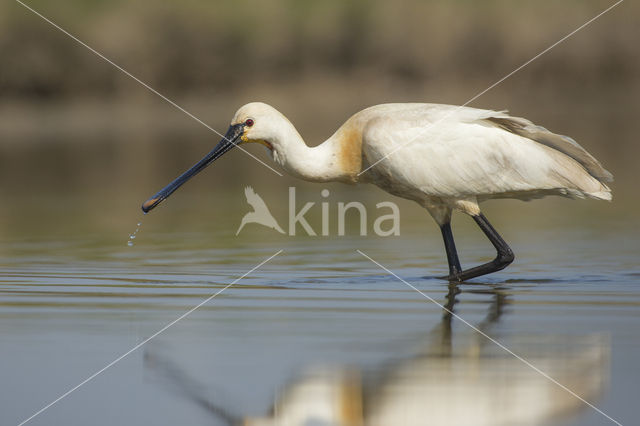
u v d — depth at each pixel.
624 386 8.68
